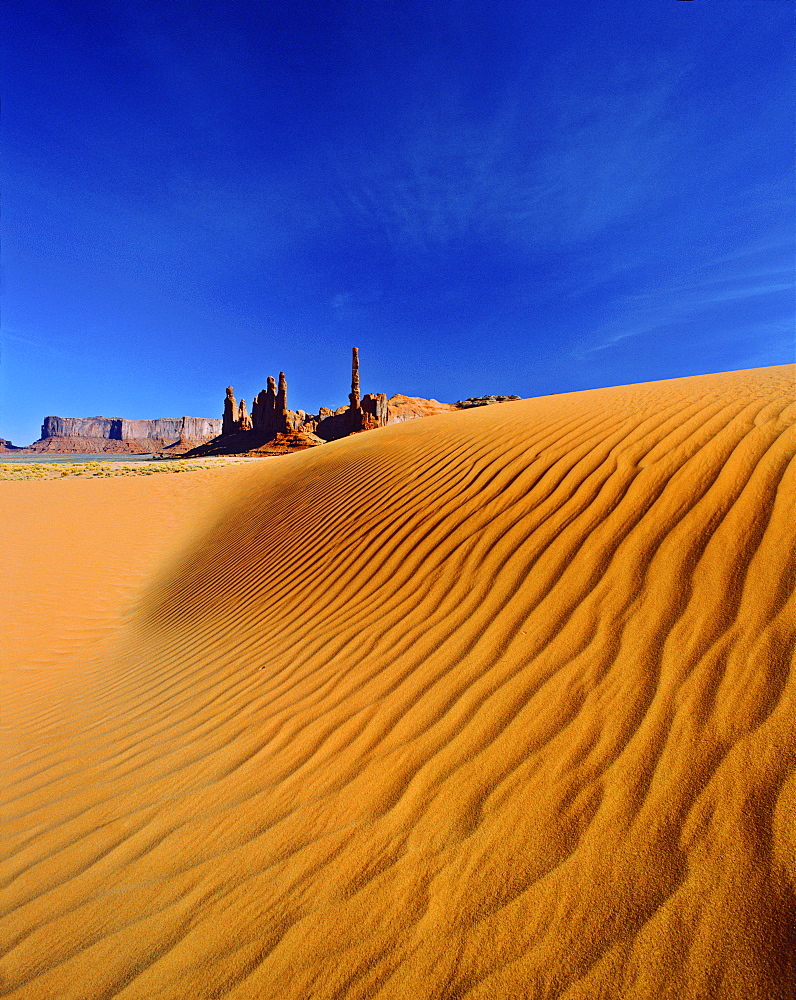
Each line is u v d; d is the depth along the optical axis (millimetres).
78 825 2316
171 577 7789
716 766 1620
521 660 2518
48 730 3490
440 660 2799
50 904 1874
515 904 1430
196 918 1675
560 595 2906
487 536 4012
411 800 1929
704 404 5176
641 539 3068
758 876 1294
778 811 1424
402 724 2391
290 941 1513
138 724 3260
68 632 6234
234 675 3611
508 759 1960
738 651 2039
